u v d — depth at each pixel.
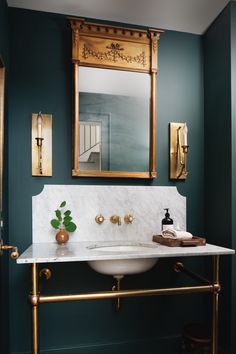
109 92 1.93
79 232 1.86
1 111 1.54
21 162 1.82
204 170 2.13
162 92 2.07
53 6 1.84
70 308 1.87
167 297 2.04
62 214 1.84
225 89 1.88
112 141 1.93
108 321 1.93
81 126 1.88
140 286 1.98
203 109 2.14
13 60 1.84
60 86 1.89
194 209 2.11
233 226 1.80
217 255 1.58
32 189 1.83
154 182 2.03
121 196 1.94
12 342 1.77
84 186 1.88
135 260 1.51
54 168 1.86
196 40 2.14
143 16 1.96
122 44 1.94
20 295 1.79
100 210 1.90
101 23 1.98
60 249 1.56
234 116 1.83
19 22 1.85
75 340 1.87
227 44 1.86
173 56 2.10
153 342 1.98
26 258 1.30
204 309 2.09
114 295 1.42
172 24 2.05
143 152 1.98
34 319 1.34
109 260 1.49
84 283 1.90
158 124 2.05
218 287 1.57
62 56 1.90
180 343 2.03
